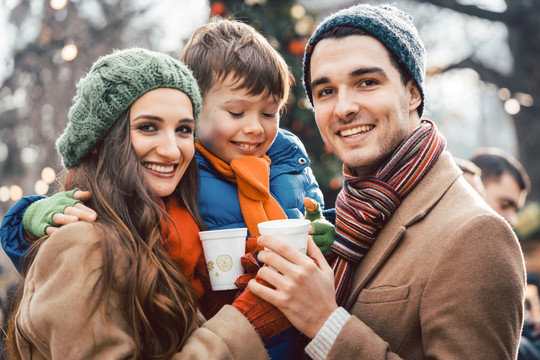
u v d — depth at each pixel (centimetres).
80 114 170
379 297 166
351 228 176
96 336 148
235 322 157
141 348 154
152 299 156
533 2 1159
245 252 180
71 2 877
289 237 160
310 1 519
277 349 179
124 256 156
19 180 978
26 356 163
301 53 419
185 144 174
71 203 163
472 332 148
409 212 174
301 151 228
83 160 176
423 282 159
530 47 1170
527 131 1308
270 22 413
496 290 148
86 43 899
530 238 1432
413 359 161
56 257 153
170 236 174
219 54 200
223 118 203
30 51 862
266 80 201
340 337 152
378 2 1062
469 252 152
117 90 165
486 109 3030
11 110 930
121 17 928
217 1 418
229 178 205
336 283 174
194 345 153
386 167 177
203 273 182
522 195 363
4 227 170
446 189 173
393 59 177
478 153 372
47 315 146
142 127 169
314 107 191
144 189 166
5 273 638
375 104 174
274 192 213
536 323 337
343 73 175
